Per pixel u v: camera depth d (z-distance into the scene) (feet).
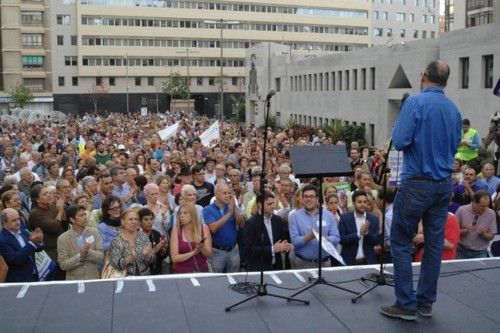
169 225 31.19
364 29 348.18
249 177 49.85
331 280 22.18
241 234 30.17
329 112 155.84
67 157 53.01
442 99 17.92
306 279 22.41
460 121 18.15
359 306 19.52
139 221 26.89
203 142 84.33
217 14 319.27
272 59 219.00
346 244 28.32
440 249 18.48
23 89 272.51
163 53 313.53
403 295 18.38
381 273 21.11
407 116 17.63
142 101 314.14
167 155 59.26
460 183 39.37
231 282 21.95
